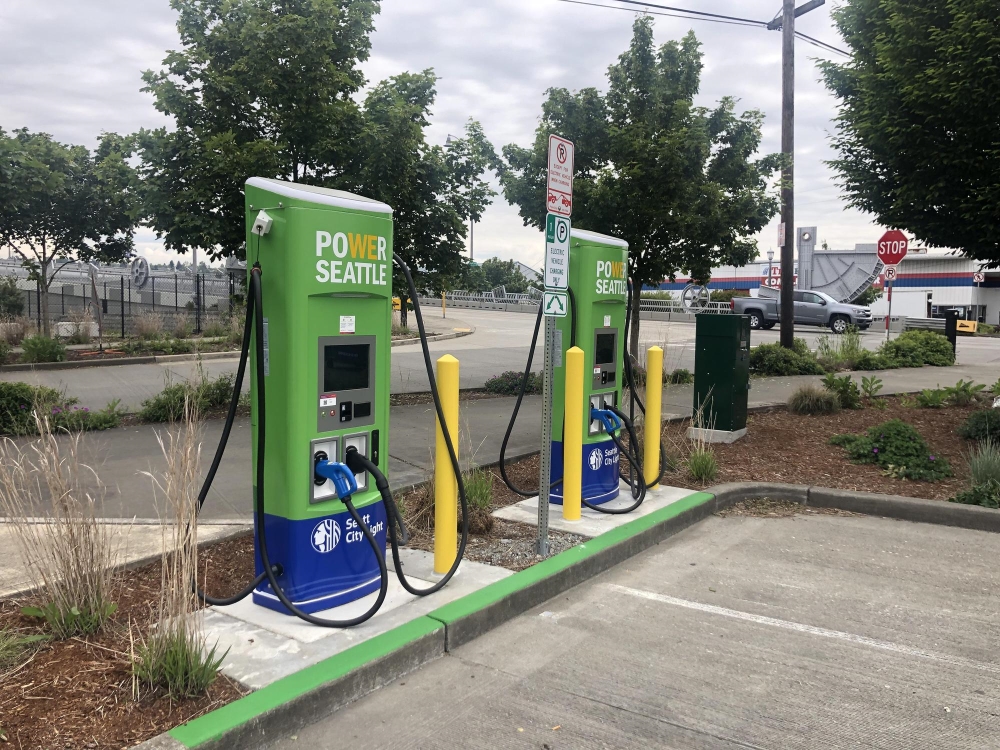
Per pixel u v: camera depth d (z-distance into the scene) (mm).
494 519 5520
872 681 3520
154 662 3064
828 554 5359
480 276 12016
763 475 7168
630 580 4852
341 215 3736
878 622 4195
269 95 9000
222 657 3141
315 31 9070
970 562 5184
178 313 22172
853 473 7238
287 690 3104
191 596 3393
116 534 4949
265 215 3611
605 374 5973
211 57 8938
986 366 17453
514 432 8828
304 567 3809
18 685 3078
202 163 8648
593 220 11805
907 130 7527
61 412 8422
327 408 3797
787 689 3445
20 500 4117
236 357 17062
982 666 3670
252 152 8516
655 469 6488
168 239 9172
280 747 2957
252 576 4492
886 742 3018
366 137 9375
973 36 6812
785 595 4598
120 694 3041
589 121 11914
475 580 4406
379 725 3127
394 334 23812
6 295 22109
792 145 15445
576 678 3543
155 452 7512
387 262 4031
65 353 15117
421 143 9969
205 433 8516
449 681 3506
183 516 3314
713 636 4012
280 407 3725
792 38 15148
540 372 12906
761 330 30953
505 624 4160
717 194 11094
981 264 9039
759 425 9320
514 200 12383
